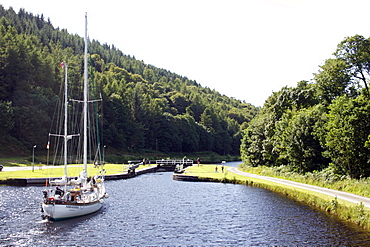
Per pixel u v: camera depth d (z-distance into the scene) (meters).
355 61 55.12
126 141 129.00
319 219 28.09
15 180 49.91
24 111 87.38
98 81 119.00
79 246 21.61
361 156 38.75
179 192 44.53
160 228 26.03
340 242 21.92
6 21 156.62
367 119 38.88
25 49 103.25
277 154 63.44
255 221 28.06
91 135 104.50
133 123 133.12
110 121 121.44
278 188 43.31
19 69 98.75
